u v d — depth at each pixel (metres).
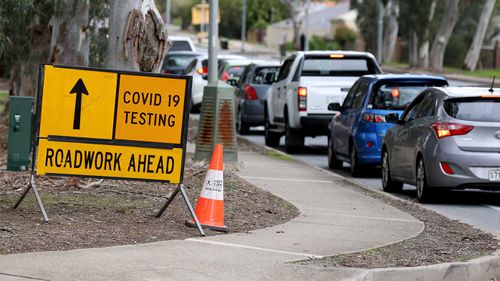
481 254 15.90
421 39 121.06
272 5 178.50
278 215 19.58
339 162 32.59
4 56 38.69
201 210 17.16
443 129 23.58
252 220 18.66
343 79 35.72
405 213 21.09
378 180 29.42
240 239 16.44
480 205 24.28
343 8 188.00
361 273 13.78
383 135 28.97
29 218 16.95
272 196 22.28
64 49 33.22
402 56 145.88
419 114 25.25
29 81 39.34
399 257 15.54
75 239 15.31
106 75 16.50
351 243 16.72
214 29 33.00
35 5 35.62
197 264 14.09
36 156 16.72
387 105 29.27
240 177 25.91
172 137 16.77
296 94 35.84
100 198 19.67
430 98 24.88
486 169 23.36
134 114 16.64
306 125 35.56
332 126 32.34
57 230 15.95
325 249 15.98
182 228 16.98
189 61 60.03
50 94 16.31
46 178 21.92
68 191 20.44
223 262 14.33
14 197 19.39
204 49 117.19
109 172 16.59
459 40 134.25
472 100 23.81
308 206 21.39
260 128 51.00
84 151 16.50
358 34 156.12
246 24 177.62
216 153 17.31
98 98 16.50
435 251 16.19
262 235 17.03
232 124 28.23
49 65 16.28
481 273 15.17
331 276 13.80
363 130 29.25
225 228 17.11
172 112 16.73
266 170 29.12
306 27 126.25
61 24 33.12
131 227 16.75
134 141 16.64
